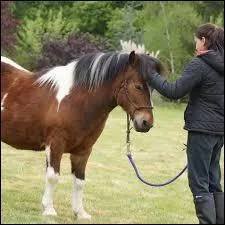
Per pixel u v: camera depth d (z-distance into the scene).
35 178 14.89
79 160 10.68
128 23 60.50
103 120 10.35
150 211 12.23
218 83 8.94
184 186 15.14
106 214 11.60
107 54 10.25
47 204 10.55
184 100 44.50
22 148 11.08
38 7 71.38
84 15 70.44
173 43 51.34
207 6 60.56
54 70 10.77
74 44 47.53
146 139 24.53
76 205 10.79
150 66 9.57
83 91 10.24
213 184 9.44
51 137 10.29
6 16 49.84
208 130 8.93
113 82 10.13
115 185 14.80
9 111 10.89
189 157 9.13
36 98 10.65
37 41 58.69
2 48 49.75
